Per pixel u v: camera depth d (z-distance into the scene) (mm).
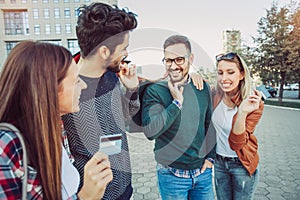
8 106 522
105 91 917
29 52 535
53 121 535
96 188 661
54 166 540
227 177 1424
